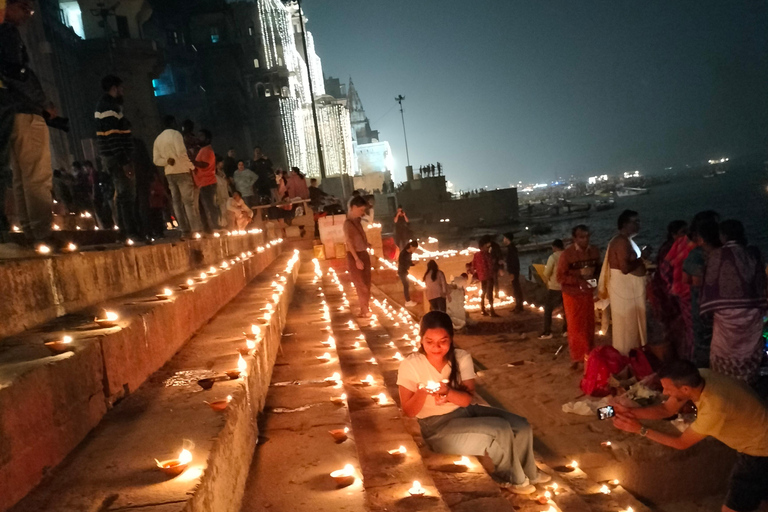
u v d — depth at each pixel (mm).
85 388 2703
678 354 7996
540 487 5121
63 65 27906
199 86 43719
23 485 2068
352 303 12648
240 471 3094
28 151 4871
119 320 3469
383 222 61094
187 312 4852
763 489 4809
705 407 4664
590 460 6035
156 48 32062
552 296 10914
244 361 3885
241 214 14398
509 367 9117
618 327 7906
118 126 8297
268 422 4223
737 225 6215
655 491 6094
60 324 3391
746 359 6023
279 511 2949
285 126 50625
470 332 12367
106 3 31828
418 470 4102
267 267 12656
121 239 8453
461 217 68688
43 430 2250
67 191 11734
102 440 2600
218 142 43906
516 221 70375
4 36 4777
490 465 5203
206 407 2984
